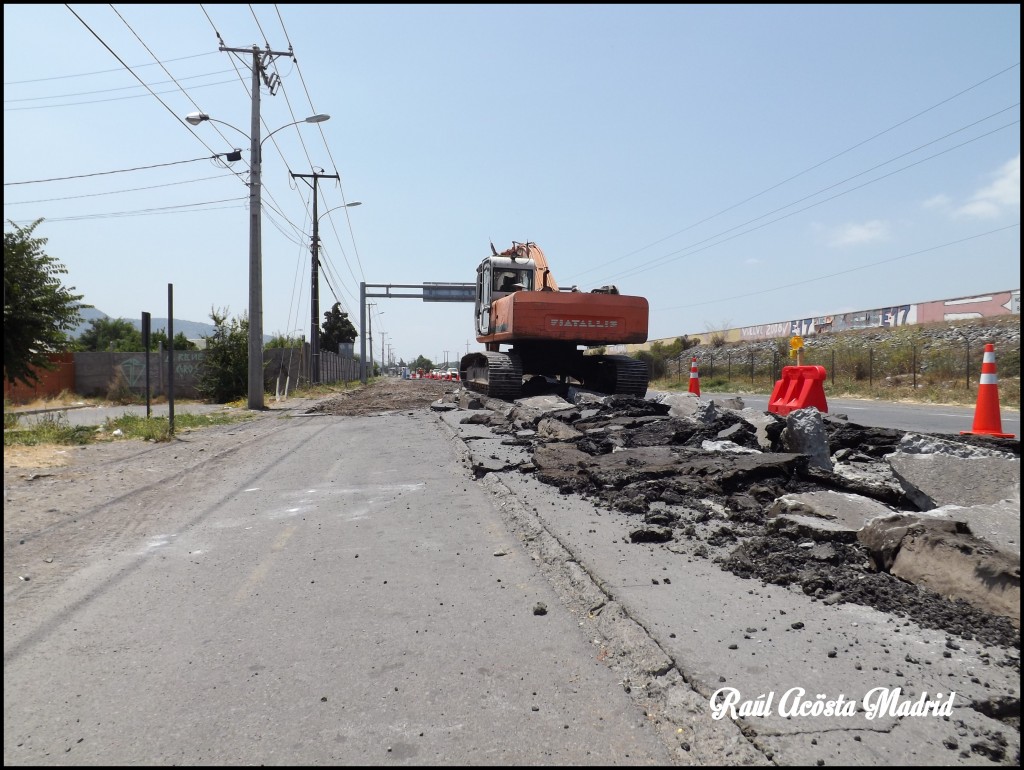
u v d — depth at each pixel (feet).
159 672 10.56
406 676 10.22
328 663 10.73
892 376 92.63
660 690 9.33
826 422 24.58
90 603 13.58
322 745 8.46
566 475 23.20
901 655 9.68
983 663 9.39
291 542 17.94
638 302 51.08
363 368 183.11
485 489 23.65
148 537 18.63
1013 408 53.62
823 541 14.48
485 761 8.02
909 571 12.20
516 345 57.77
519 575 14.73
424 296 185.06
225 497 23.99
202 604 13.48
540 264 60.49
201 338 84.33
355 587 14.26
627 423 31.04
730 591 12.45
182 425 48.78
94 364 87.45
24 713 9.39
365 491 24.31
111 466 30.50
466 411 51.49
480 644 11.26
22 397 73.26
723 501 18.97
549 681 9.95
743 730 7.99
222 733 8.80
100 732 8.87
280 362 95.50
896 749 7.53
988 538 12.57
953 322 105.19
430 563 15.72
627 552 14.97
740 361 137.80
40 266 37.29
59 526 19.77
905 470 17.42
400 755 8.21
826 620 11.01
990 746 7.48
